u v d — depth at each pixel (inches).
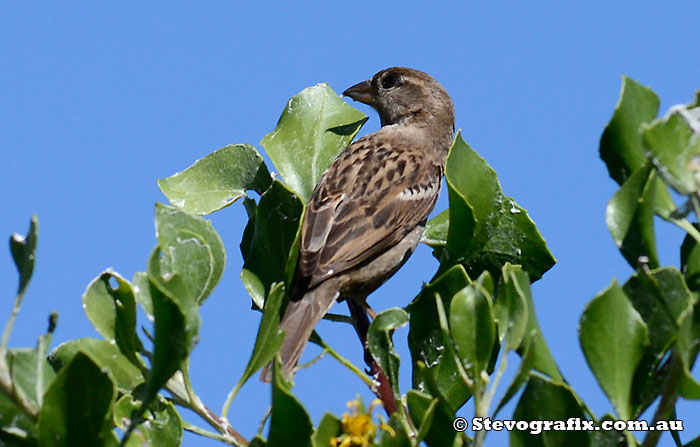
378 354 253.0
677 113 223.6
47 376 226.8
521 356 251.3
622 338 242.4
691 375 222.7
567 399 235.0
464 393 274.7
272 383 219.0
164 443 250.2
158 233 259.3
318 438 228.7
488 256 318.7
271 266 320.8
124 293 241.1
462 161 317.7
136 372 283.0
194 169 349.7
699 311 241.0
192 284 257.0
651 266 251.0
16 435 223.9
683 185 222.4
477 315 233.0
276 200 319.9
